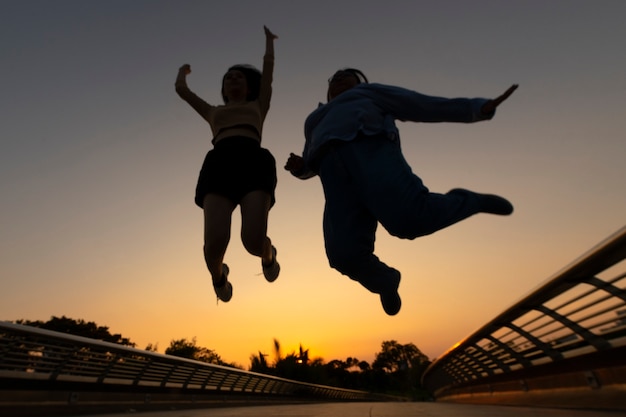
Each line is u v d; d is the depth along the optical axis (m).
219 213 2.14
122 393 7.25
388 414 4.25
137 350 7.05
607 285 3.91
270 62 2.64
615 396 4.07
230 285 2.63
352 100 1.79
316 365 32.16
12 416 4.80
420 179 1.61
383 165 1.56
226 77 2.59
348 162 1.66
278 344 31.44
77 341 5.59
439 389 21.70
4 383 4.78
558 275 4.21
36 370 5.30
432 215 1.48
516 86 1.48
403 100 1.72
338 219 1.77
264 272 2.73
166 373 8.70
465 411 4.96
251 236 2.13
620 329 3.87
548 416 3.26
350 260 1.77
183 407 9.52
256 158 2.29
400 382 80.56
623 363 3.97
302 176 2.30
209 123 2.58
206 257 2.21
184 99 2.70
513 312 5.91
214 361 45.22
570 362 5.18
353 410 5.66
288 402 20.08
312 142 1.84
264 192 2.24
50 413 5.39
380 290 1.89
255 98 2.70
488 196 1.61
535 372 6.70
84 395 6.15
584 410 4.18
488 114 1.58
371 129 1.64
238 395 14.16
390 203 1.50
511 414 3.85
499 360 8.58
